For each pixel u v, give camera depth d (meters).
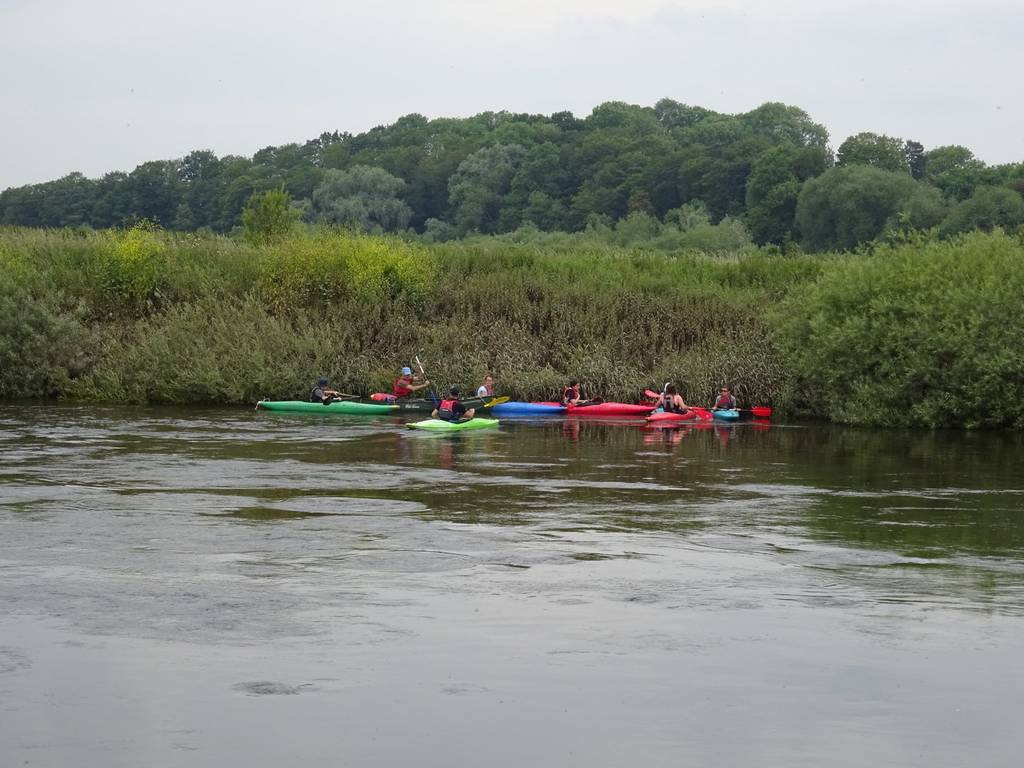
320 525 14.20
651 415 29.48
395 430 25.89
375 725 7.73
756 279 40.66
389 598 10.77
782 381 31.72
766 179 97.62
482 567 12.02
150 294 37.81
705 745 7.47
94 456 20.50
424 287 37.78
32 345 33.12
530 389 32.72
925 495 17.11
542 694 8.33
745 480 18.58
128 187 134.00
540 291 38.31
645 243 87.69
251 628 9.78
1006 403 27.00
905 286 29.19
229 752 7.29
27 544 12.88
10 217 136.12
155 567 11.86
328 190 123.44
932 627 10.01
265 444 22.72
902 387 28.05
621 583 11.42
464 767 7.10
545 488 17.47
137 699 8.16
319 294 37.75
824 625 10.05
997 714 8.05
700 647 9.41
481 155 124.75
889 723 7.88
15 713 7.88
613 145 120.12
